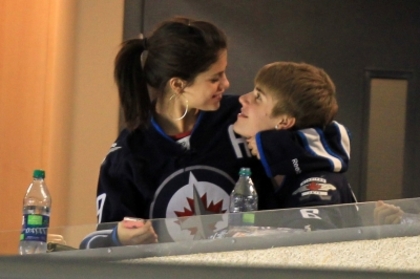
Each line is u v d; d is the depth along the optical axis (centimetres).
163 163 680
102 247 409
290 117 671
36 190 702
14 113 1089
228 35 1109
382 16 1106
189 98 682
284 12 1109
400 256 384
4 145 1082
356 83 1105
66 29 1098
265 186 687
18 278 235
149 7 1115
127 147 686
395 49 1105
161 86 688
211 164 680
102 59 1104
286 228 420
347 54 1104
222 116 701
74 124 1100
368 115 1103
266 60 1105
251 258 388
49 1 1096
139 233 412
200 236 416
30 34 1095
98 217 676
